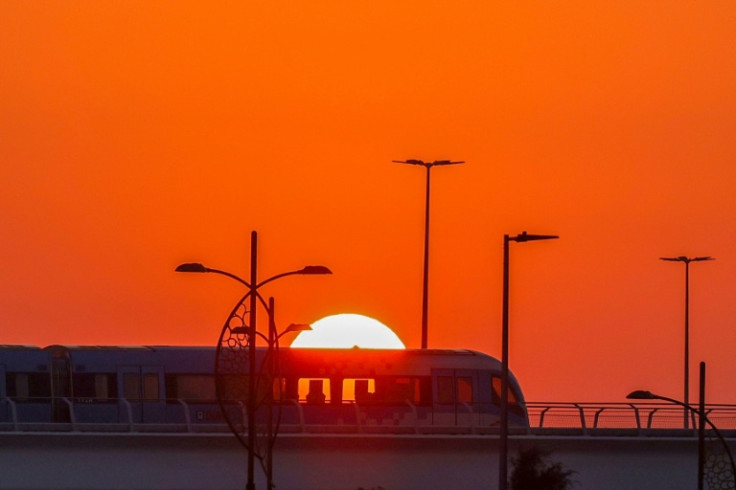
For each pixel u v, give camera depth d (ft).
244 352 638.12
